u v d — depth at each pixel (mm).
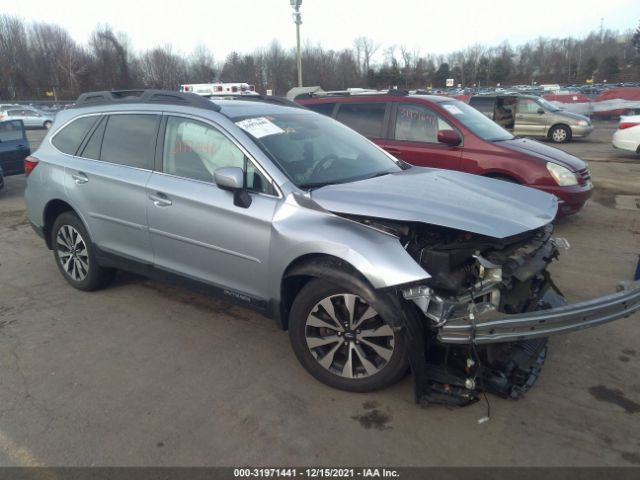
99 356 3664
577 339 3844
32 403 3127
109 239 4320
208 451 2721
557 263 5504
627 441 2768
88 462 2648
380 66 68250
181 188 3707
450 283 2848
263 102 4434
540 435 2818
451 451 2705
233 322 4188
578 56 83500
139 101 4250
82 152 4504
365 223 3010
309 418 2971
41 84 58906
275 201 3287
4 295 4750
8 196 9812
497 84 77812
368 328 3041
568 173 6309
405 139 7059
